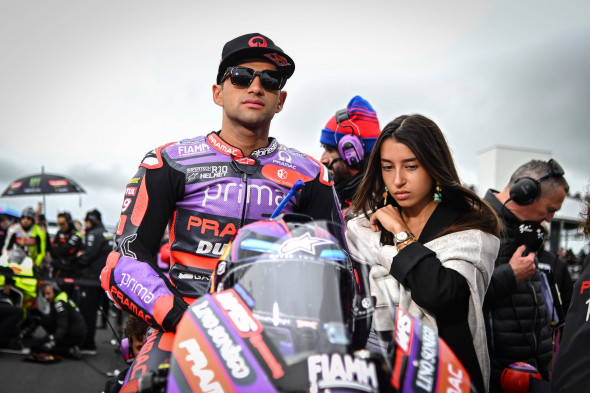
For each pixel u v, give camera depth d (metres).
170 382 1.18
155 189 1.96
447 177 2.00
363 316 1.36
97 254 7.33
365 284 1.47
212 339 1.22
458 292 1.83
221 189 1.99
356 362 1.18
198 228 1.98
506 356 2.46
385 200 2.23
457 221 2.04
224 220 1.98
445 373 1.31
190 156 2.02
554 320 2.99
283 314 1.25
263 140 2.12
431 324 1.87
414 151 1.96
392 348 1.32
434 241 1.98
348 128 3.04
